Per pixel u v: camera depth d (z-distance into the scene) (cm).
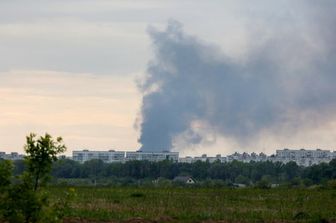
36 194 4553
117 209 9062
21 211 4525
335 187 16225
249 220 8319
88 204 9806
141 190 14662
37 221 4584
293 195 13250
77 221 7544
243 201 11456
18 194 4538
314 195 13112
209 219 8350
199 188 16575
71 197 4794
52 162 4659
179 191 14562
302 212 8850
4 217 4616
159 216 8338
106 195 12275
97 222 7631
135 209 9144
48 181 4672
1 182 4538
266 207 10212
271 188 16900
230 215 8719
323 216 8694
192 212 8969
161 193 13500
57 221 4662
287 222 8181
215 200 11581
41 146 4609
